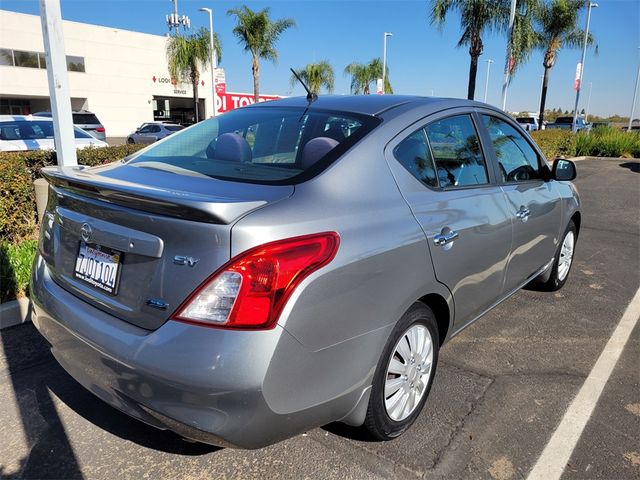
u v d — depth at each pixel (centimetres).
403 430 251
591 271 546
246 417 176
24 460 235
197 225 179
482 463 238
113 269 205
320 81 3195
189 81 3266
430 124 273
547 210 382
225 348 172
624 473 234
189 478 226
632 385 311
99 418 267
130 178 234
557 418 274
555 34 2666
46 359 326
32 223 548
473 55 2058
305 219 193
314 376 191
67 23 3878
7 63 3588
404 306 227
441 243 247
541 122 2850
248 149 264
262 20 2431
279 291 177
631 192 1189
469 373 320
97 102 4147
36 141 1145
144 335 188
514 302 446
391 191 235
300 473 229
